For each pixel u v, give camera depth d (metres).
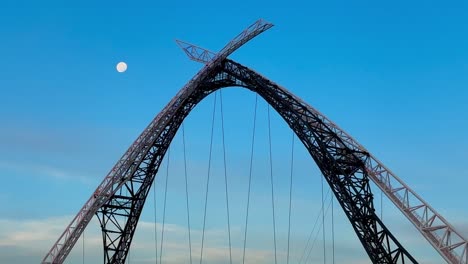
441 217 77.31
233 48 89.50
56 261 77.00
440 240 76.06
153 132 89.62
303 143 90.50
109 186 85.94
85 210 83.56
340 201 88.12
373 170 86.44
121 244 91.31
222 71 94.56
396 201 82.31
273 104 92.38
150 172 93.38
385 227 82.81
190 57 92.25
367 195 85.62
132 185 90.88
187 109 96.38
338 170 86.81
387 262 81.56
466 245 73.75
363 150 88.00
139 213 92.50
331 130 89.25
